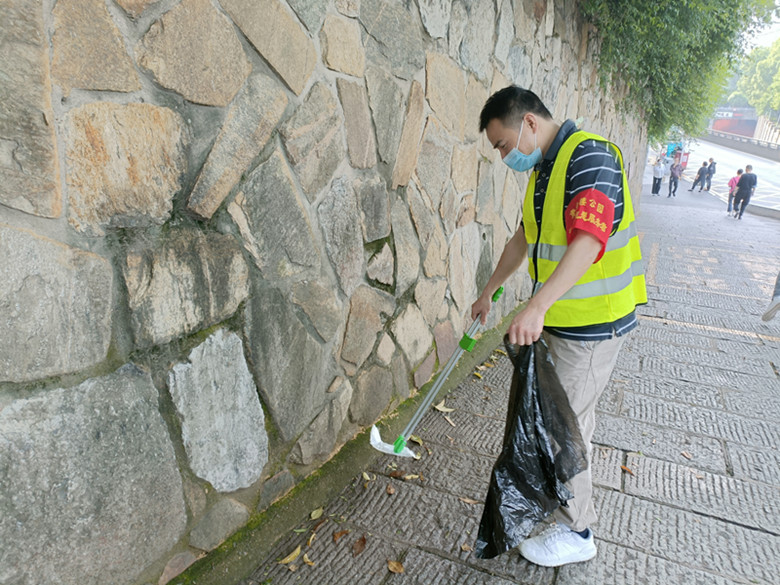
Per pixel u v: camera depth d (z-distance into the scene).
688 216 16.12
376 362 2.70
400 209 2.71
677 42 6.93
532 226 1.88
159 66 1.36
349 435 2.58
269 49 1.69
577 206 1.61
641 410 3.39
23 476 1.21
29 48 1.07
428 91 2.79
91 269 1.28
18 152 1.09
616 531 2.29
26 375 1.17
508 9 3.70
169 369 1.55
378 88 2.34
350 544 2.12
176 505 1.65
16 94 1.07
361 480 2.49
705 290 6.61
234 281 1.71
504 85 3.86
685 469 2.75
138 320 1.42
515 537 1.82
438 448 2.82
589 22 5.73
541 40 4.46
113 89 1.26
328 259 2.18
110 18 1.23
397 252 2.72
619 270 1.78
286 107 1.81
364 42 2.20
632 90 8.39
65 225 1.21
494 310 4.38
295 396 2.10
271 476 2.08
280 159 1.82
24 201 1.12
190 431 1.65
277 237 1.86
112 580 1.47
